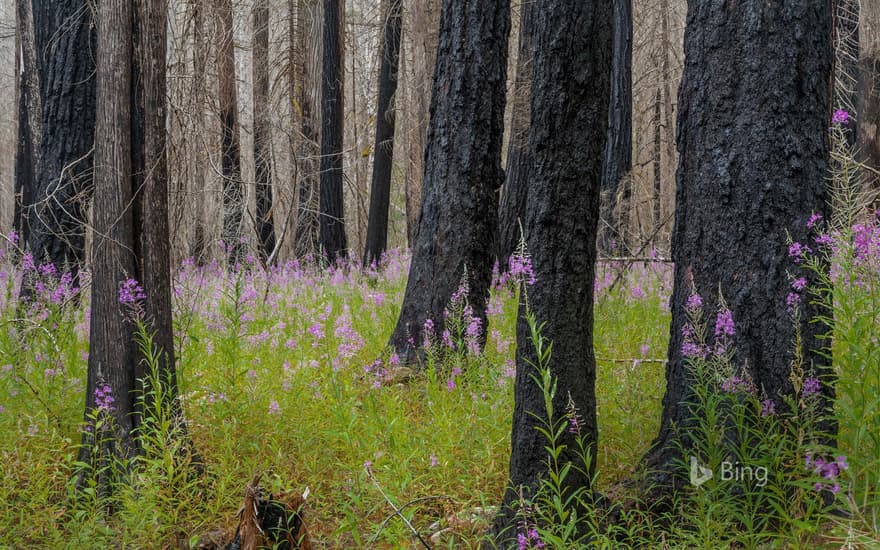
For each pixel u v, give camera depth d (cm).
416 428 571
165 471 463
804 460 371
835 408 408
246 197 966
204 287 891
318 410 589
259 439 545
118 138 476
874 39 1117
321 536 448
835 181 430
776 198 414
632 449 489
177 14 685
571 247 392
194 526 453
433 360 694
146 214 484
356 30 2531
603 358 675
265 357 707
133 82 477
